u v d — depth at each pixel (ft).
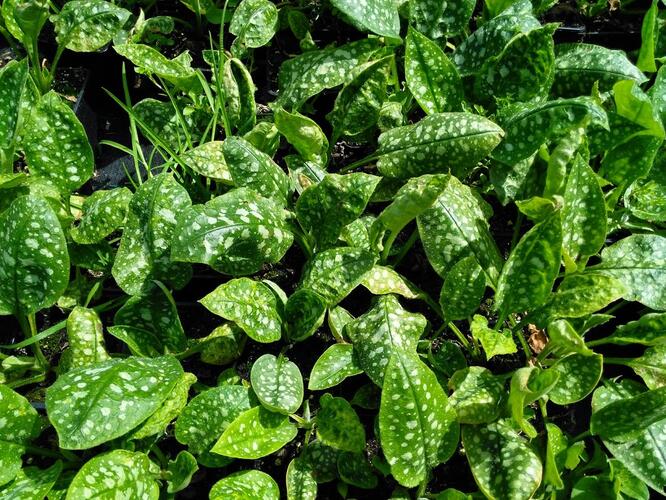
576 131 1.46
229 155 1.56
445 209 1.51
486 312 1.69
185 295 1.70
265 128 1.69
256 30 1.93
